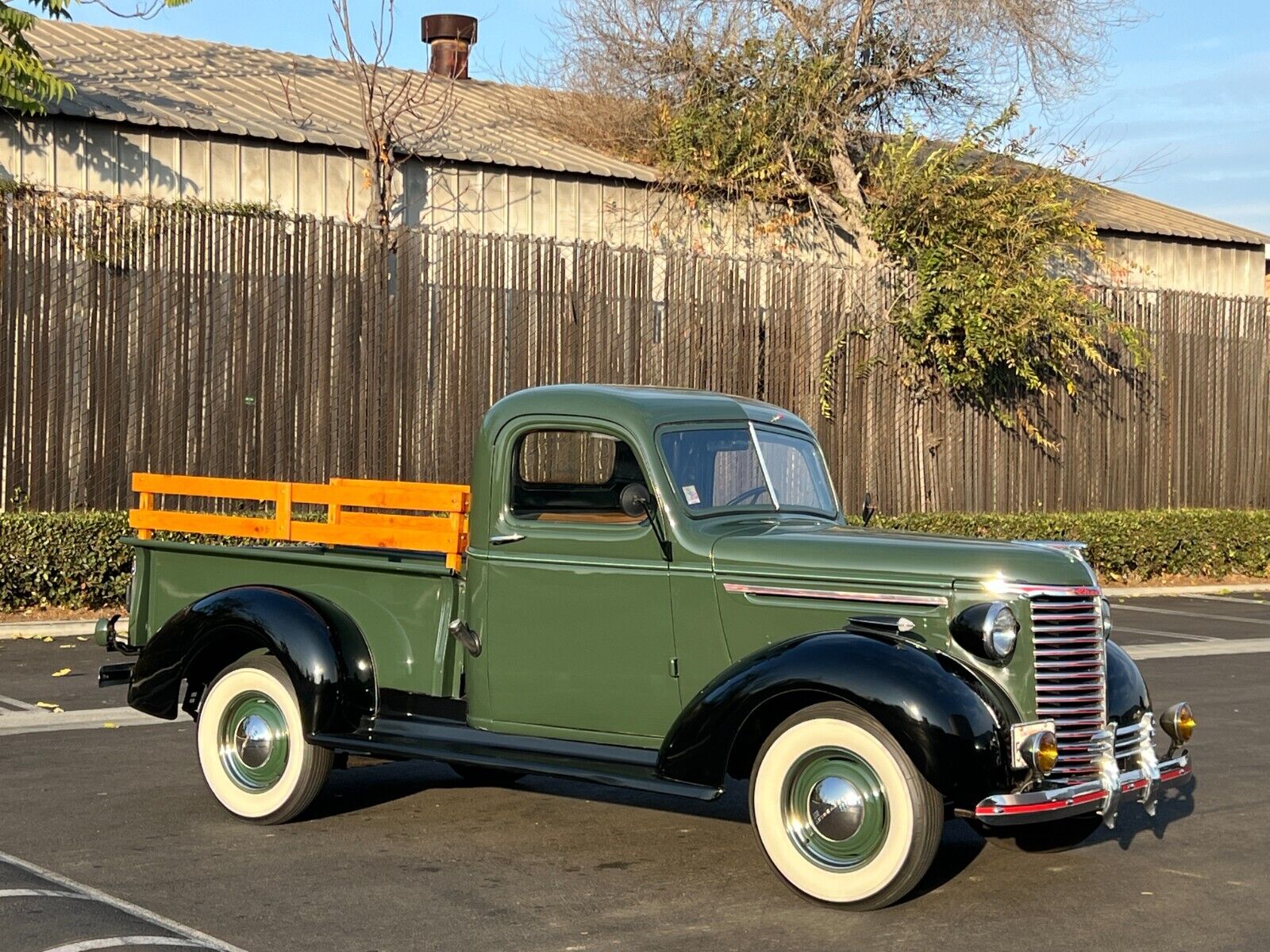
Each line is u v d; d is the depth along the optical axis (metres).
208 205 14.91
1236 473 22.56
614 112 22.39
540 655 6.73
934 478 19.33
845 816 5.84
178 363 14.66
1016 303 19.14
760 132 21.34
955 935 5.57
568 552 6.68
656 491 6.52
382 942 5.36
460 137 20.09
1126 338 20.27
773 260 18.09
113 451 14.41
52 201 14.12
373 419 15.52
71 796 7.63
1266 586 20.80
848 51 22.39
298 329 15.19
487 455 6.88
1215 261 25.97
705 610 6.42
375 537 7.12
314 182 17.94
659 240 20.91
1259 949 5.45
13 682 10.81
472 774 8.27
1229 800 7.98
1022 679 6.03
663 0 22.34
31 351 14.05
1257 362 22.75
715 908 5.88
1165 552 20.47
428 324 15.80
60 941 5.21
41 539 13.49
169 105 17.56
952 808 5.98
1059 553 6.27
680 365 17.25
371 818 7.38
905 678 5.66
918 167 21.33
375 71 18.69
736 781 8.41
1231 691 11.71
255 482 7.56
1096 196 26.23
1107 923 5.74
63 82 14.92
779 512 6.99
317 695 6.83
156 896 5.89
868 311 18.84
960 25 22.34
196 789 7.86
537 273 16.31
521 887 6.15
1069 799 5.79
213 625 7.15
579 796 7.96
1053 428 20.45
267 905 5.81
